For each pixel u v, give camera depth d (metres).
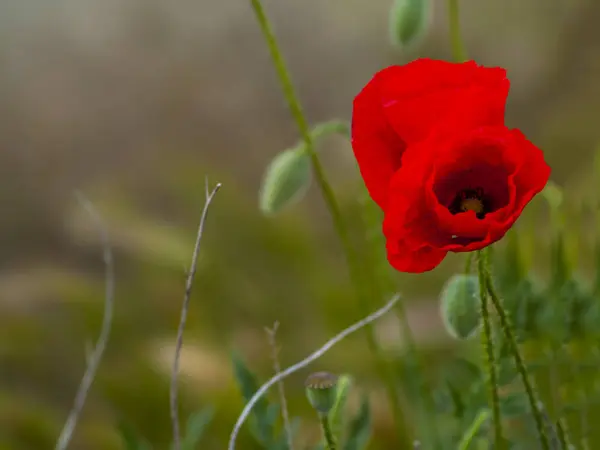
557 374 1.01
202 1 2.68
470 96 0.82
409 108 0.83
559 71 2.42
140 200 1.79
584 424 0.99
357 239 1.62
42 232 1.95
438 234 0.83
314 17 2.70
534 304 1.00
